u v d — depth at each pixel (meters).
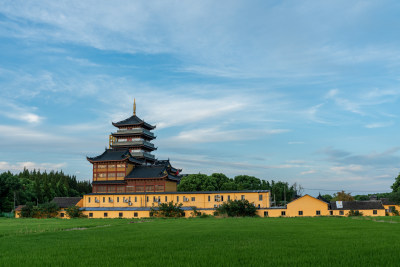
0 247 39.00
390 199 117.62
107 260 29.97
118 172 118.38
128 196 111.31
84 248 37.34
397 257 29.12
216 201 103.62
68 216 108.75
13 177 140.00
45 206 109.81
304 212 97.94
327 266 26.25
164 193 108.25
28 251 35.88
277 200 162.88
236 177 169.38
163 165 120.38
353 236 44.97
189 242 40.53
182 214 101.62
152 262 28.66
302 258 29.28
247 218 89.56
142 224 72.88
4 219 100.88
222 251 33.41
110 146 135.75
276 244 37.94
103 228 63.34
